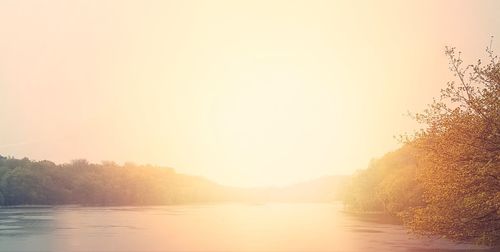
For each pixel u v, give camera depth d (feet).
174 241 267.39
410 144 112.57
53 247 234.99
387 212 484.33
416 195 370.73
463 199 104.94
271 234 314.96
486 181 100.73
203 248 236.02
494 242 103.30
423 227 111.14
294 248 233.96
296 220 480.64
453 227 106.73
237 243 259.19
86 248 232.73
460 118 106.32
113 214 552.41
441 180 105.91
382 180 531.09
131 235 300.61
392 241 243.60
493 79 104.63
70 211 601.62
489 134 102.12
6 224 379.76
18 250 223.92
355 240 254.06
